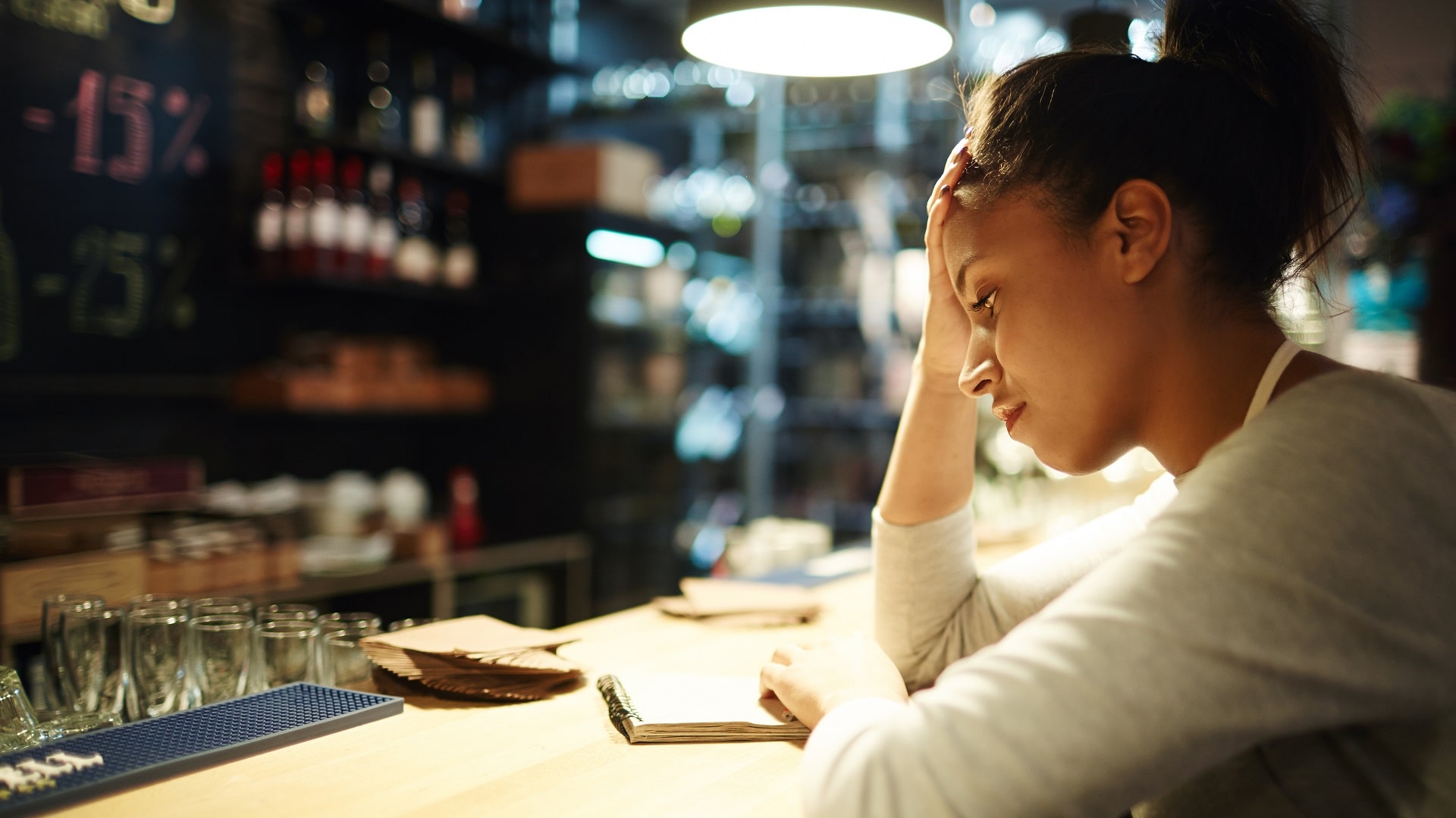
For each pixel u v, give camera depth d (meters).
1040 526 2.48
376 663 1.12
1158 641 0.58
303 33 3.40
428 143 3.58
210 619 1.15
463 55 3.90
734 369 4.96
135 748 0.88
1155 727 0.57
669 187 4.77
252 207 3.28
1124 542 1.16
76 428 2.88
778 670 1.01
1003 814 0.59
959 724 0.61
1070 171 0.74
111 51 2.91
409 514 3.44
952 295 1.16
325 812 0.78
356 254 3.24
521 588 3.78
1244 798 0.72
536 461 4.08
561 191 3.99
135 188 2.99
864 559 2.09
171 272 3.09
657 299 4.30
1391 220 2.62
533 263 4.09
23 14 2.71
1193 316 0.75
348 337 3.74
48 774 0.81
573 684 1.17
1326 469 0.61
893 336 4.66
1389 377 0.69
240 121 3.24
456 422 4.19
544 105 4.36
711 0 1.43
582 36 4.60
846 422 4.80
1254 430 0.66
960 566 1.22
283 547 2.83
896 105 4.63
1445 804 0.63
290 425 3.53
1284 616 0.58
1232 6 0.80
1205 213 0.74
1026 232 0.77
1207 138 0.74
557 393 4.05
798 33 1.58
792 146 4.88
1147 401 0.77
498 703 1.09
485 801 0.81
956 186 0.83
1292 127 0.79
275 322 3.44
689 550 4.65
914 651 1.21
